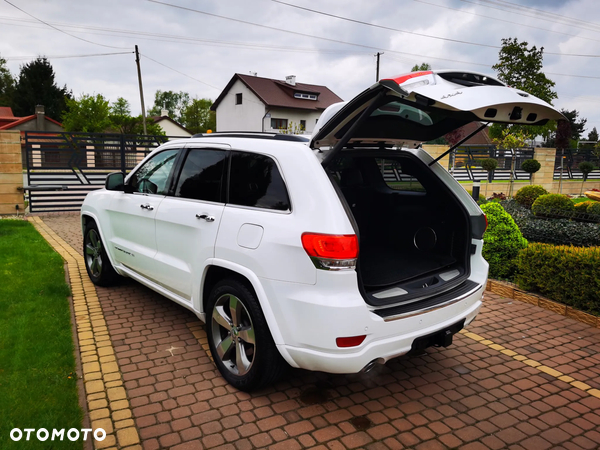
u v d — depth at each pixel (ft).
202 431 8.98
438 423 9.45
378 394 10.55
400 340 9.03
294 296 8.76
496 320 15.26
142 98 116.88
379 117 9.59
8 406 9.29
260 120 129.39
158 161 13.70
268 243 9.17
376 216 13.42
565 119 8.87
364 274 10.78
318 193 8.78
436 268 11.19
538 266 16.75
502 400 10.40
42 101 193.26
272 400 10.16
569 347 13.24
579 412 9.98
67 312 14.49
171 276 12.36
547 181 65.26
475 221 11.32
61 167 39.96
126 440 8.59
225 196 10.70
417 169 11.89
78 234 29.07
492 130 74.79
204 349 12.55
